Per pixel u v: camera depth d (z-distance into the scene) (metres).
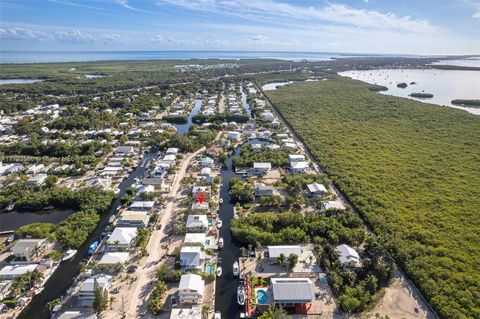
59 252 111.75
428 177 172.88
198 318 85.81
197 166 186.38
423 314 90.56
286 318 81.88
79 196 143.88
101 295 86.81
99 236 124.94
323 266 107.31
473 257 111.19
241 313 90.50
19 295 94.44
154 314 88.81
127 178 173.12
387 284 101.12
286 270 106.62
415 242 118.88
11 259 109.00
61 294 96.62
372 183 165.25
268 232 122.12
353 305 89.94
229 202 150.12
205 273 103.44
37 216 137.75
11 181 162.62
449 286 97.69
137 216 130.25
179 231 124.12
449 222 131.62
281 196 152.88
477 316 87.12
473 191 157.25
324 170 182.62
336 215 135.38
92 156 195.25
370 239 114.00
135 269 105.06
